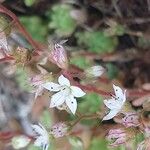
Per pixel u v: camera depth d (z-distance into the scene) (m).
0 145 0.21
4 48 0.15
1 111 0.23
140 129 0.14
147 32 0.21
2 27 0.15
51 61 0.15
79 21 0.21
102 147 0.19
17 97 0.23
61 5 0.21
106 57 0.20
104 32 0.21
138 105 0.17
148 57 0.21
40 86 0.15
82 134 0.19
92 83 0.16
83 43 0.21
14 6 0.22
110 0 0.21
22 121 0.23
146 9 0.21
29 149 0.21
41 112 0.22
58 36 0.21
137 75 0.21
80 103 0.20
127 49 0.21
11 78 0.23
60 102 0.15
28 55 0.15
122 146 0.17
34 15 0.22
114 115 0.14
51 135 0.15
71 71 0.15
